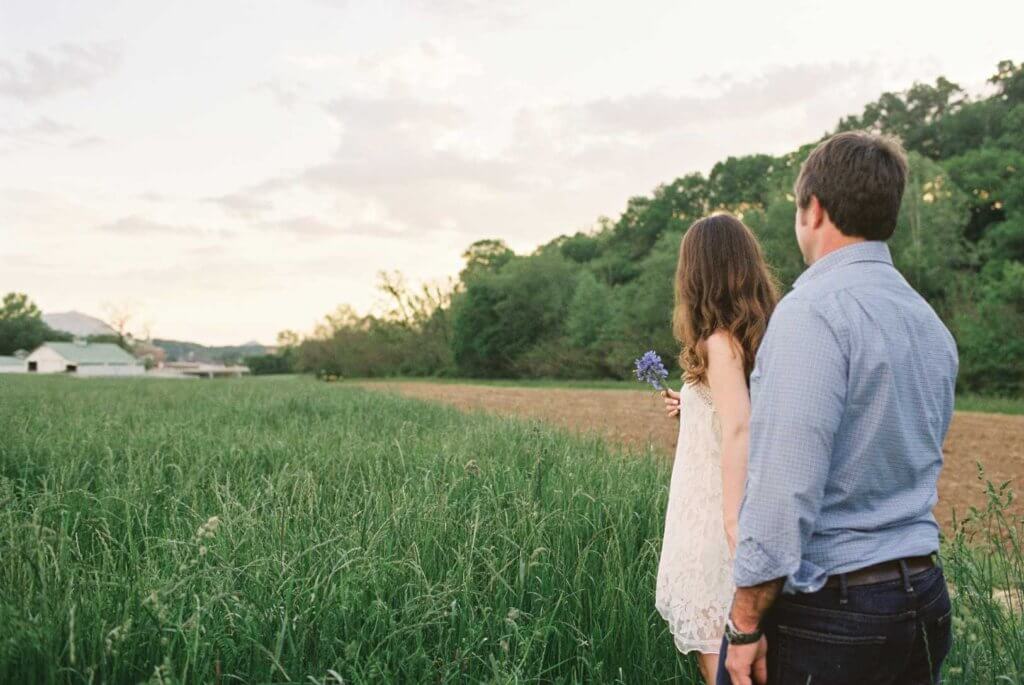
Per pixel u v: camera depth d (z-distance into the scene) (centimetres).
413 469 525
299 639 237
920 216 3525
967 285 3278
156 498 450
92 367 10944
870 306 172
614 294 5212
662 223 6856
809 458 162
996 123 5331
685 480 244
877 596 167
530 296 5728
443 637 266
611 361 4553
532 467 503
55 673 209
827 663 170
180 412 1164
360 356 6906
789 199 3803
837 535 170
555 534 356
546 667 278
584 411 2084
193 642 213
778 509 162
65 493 420
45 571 270
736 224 231
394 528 333
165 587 243
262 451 627
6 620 223
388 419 1040
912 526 173
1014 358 2617
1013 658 248
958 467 1127
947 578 302
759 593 167
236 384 2762
